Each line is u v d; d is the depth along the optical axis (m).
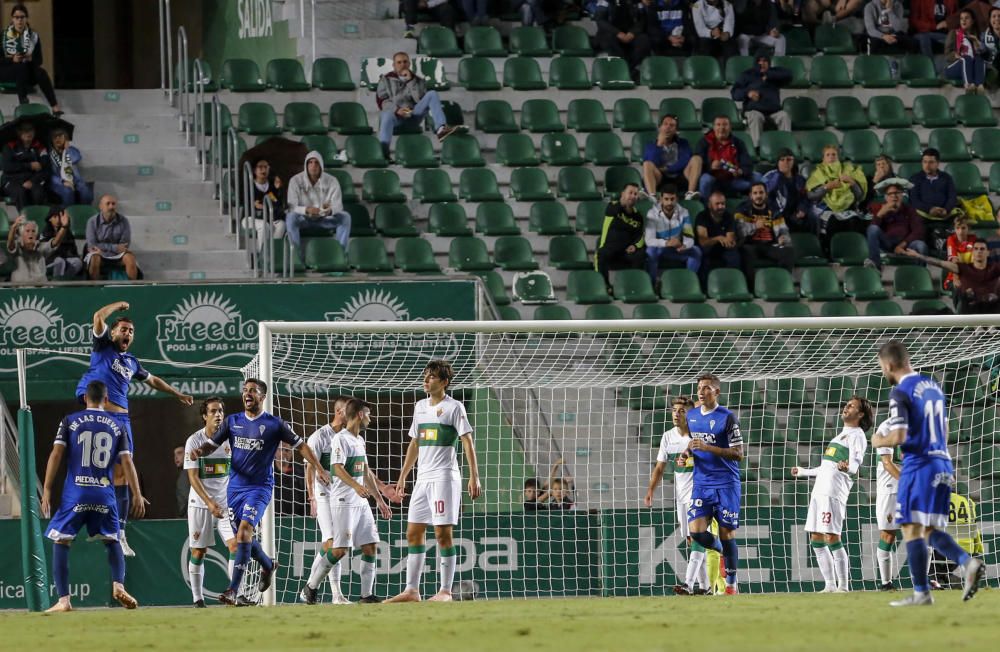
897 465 45.12
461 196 70.88
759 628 24.16
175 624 29.27
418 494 41.09
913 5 83.00
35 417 65.19
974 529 49.84
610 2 79.81
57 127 65.31
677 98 76.50
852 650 19.02
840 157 75.56
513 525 50.12
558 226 69.50
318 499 44.22
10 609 48.06
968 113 78.69
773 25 81.00
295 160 68.00
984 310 65.06
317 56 78.56
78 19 95.81
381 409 58.56
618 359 59.28
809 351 60.19
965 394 58.94
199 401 60.44
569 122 75.19
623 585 50.31
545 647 20.64
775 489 56.75
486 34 78.94
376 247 65.94
